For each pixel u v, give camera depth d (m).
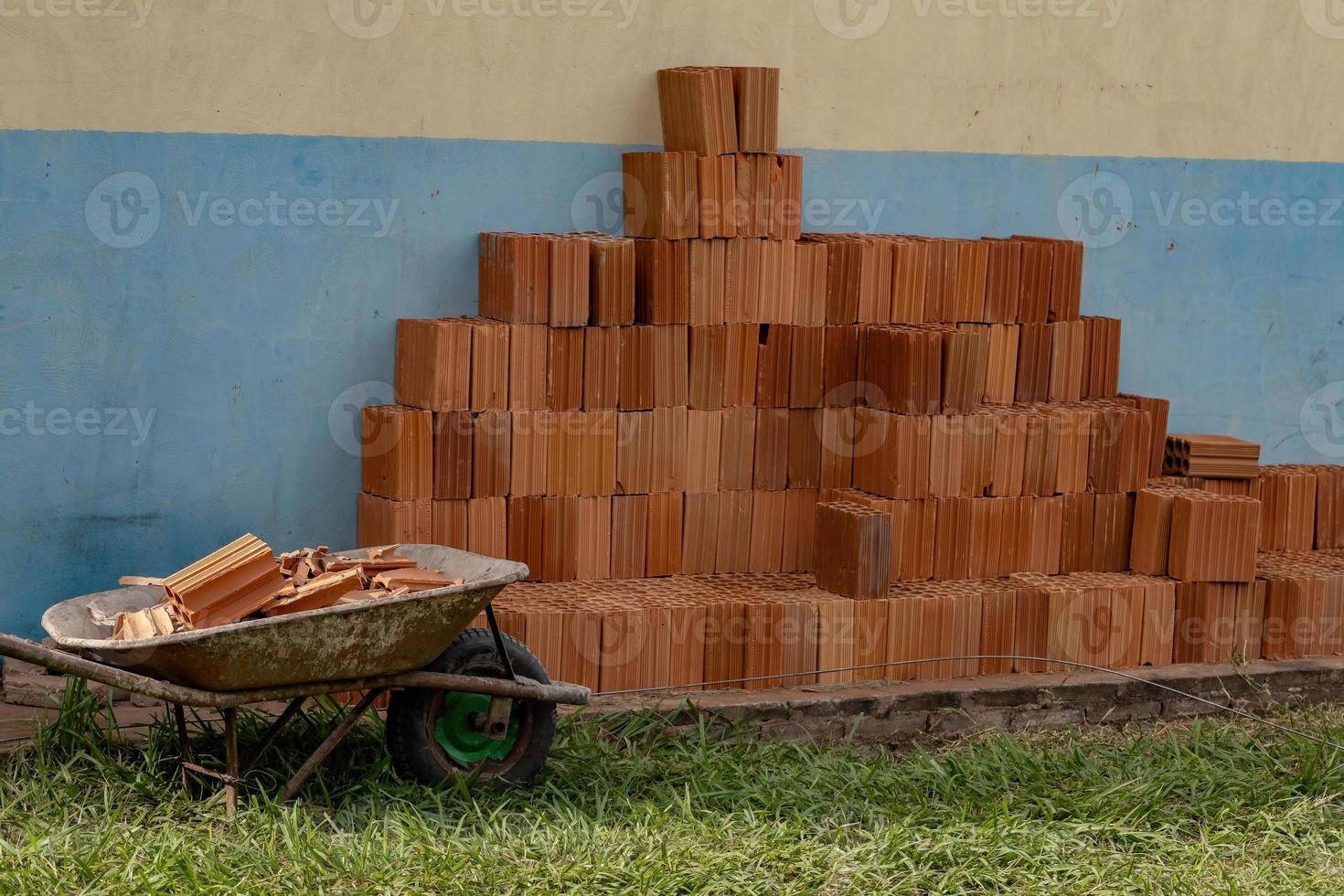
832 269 10.88
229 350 10.05
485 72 10.48
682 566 10.88
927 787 9.05
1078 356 11.84
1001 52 12.05
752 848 7.77
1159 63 12.64
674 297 10.50
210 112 9.83
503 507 10.25
